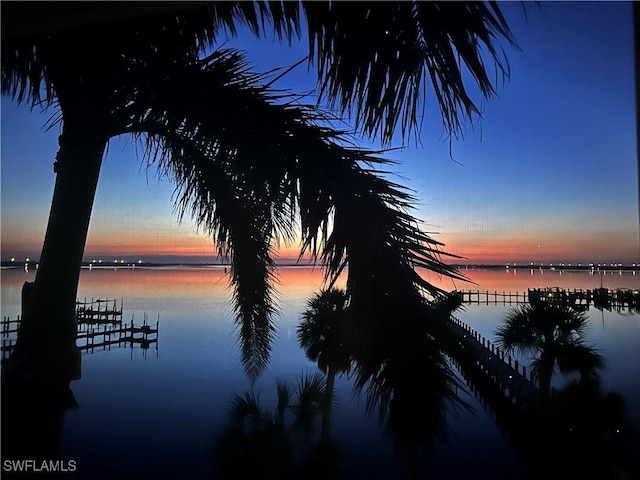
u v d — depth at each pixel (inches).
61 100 113.6
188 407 228.5
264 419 142.6
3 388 104.7
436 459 122.8
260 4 80.7
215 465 129.3
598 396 221.5
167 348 616.7
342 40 73.0
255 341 160.1
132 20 93.4
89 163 117.0
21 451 101.9
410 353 70.2
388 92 74.3
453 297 73.2
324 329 250.7
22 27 67.1
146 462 130.1
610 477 161.3
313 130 86.6
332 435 127.1
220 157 102.9
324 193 80.6
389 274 73.5
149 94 101.1
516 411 245.8
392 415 70.0
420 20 68.5
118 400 225.0
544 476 162.4
